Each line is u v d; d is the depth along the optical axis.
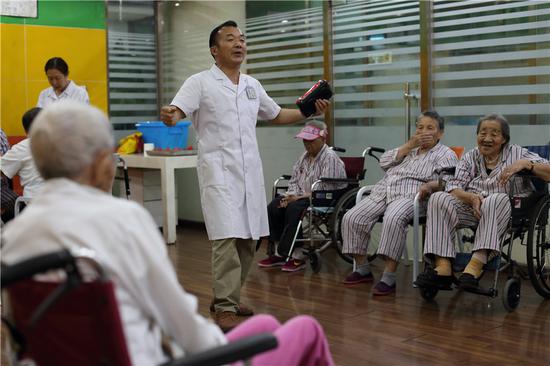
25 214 1.39
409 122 5.26
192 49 6.95
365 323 3.59
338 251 4.88
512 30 4.69
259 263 5.05
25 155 4.16
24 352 1.37
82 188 1.39
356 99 5.62
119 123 7.14
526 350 3.12
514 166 3.68
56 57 6.41
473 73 4.91
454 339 3.29
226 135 3.59
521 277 4.04
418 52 5.17
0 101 6.49
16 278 1.17
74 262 1.19
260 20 6.32
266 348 1.34
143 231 1.38
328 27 5.74
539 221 3.84
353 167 5.02
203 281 4.62
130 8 7.17
